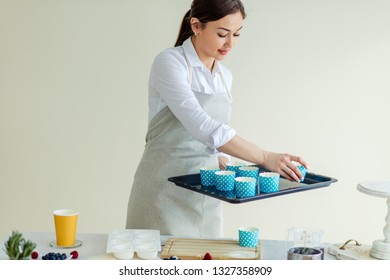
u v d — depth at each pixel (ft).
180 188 8.36
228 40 8.06
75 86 13.08
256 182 8.11
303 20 12.72
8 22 12.95
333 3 12.67
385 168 12.97
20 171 13.35
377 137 12.92
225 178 7.68
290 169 7.65
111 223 13.39
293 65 12.82
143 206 8.48
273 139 13.00
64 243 6.85
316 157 13.01
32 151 13.29
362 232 13.19
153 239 6.91
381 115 12.86
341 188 13.10
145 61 12.93
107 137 13.19
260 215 13.33
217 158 8.70
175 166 8.40
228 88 9.02
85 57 12.98
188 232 8.47
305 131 12.97
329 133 12.96
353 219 13.17
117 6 12.83
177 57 8.28
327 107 12.90
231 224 13.38
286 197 13.24
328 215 13.20
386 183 6.97
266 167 7.80
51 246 6.90
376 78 12.80
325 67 12.81
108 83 13.03
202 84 8.52
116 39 12.91
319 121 12.93
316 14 12.69
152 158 8.51
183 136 8.40
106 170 13.28
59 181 13.35
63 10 12.88
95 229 13.43
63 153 13.28
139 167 8.66
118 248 6.54
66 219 6.80
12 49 13.02
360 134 12.93
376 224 13.15
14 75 13.10
